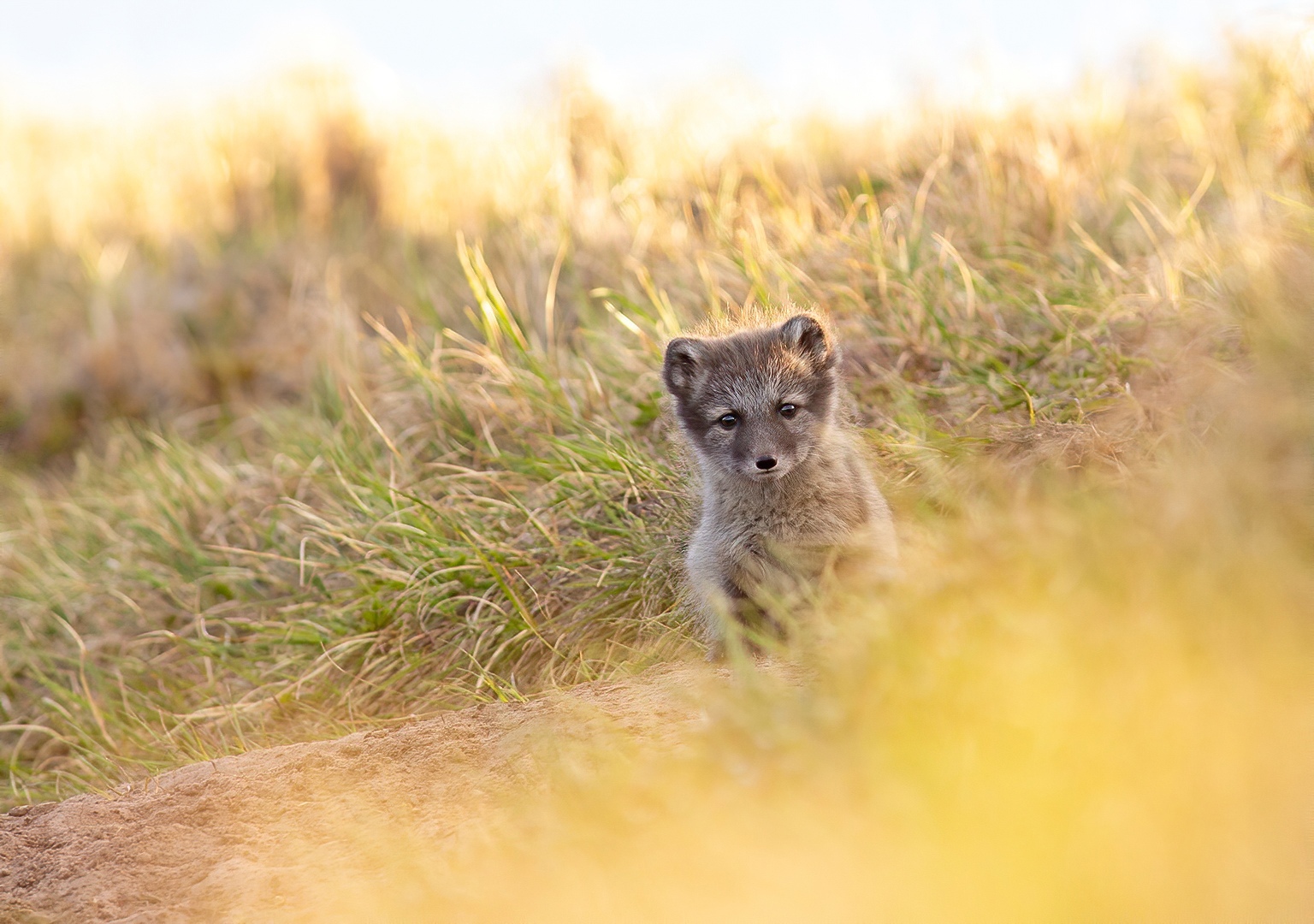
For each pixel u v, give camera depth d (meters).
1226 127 13.80
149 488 15.18
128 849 6.96
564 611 11.02
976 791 4.86
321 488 13.91
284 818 7.03
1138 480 7.87
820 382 9.55
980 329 11.90
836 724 5.60
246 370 18.89
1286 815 4.66
